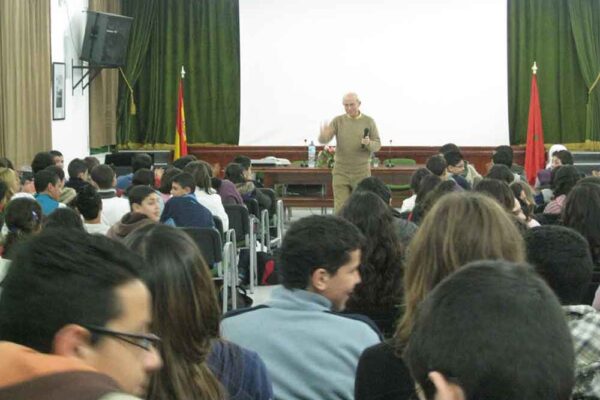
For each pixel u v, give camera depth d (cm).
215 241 516
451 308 93
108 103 1188
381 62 1239
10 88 873
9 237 371
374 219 300
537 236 212
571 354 91
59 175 598
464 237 189
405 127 1243
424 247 192
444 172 683
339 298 243
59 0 1003
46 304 97
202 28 1245
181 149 1230
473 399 89
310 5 1241
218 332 178
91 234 113
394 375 179
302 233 239
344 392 226
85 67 1066
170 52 1241
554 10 1212
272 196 853
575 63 1216
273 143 1256
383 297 299
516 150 1230
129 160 1098
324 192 1121
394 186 1099
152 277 166
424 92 1237
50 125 965
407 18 1231
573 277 209
